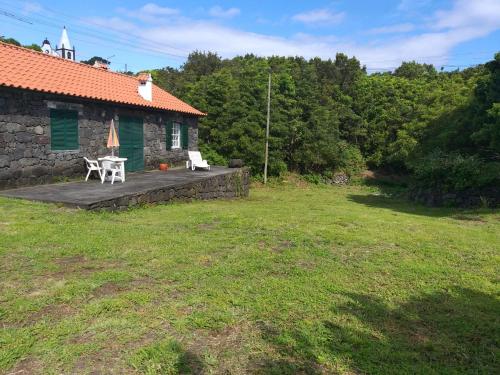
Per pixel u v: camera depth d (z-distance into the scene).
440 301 3.95
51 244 5.25
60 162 11.27
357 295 4.02
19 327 3.11
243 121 23.72
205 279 4.27
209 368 2.71
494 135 12.83
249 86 24.75
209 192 13.50
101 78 14.41
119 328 3.14
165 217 7.73
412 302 3.91
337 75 32.66
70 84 11.83
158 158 16.19
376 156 27.81
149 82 15.16
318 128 25.56
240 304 3.65
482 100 15.09
